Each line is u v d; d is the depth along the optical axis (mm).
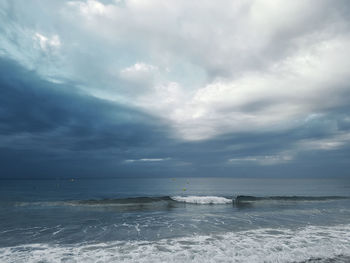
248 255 8414
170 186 66250
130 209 19203
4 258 8078
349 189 51219
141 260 7828
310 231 12000
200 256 8211
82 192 41531
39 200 27297
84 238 10547
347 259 8172
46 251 8781
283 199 25781
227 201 23875
